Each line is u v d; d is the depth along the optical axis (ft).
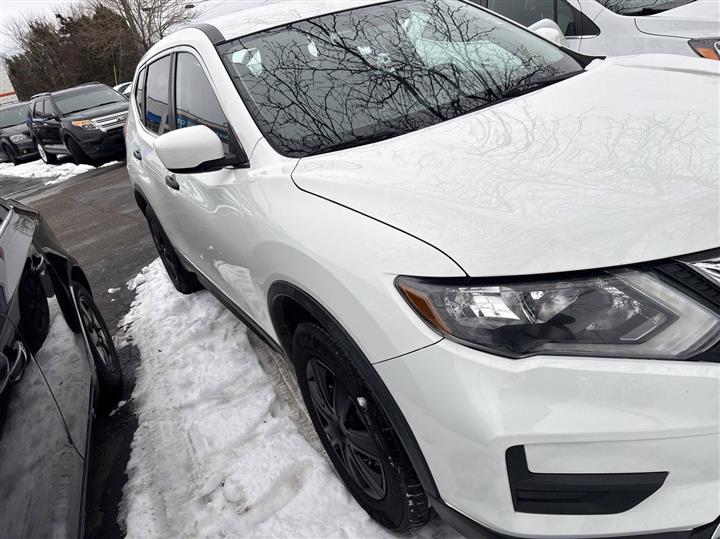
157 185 10.59
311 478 7.26
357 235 5.30
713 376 4.10
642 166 5.00
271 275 6.28
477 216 4.92
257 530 6.73
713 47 14.82
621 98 6.53
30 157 51.31
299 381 6.88
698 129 5.44
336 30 8.54
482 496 4.63
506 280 4.49
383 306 4.86
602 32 16.92
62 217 26.20
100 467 8.63
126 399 10.09
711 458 4.17
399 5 9.20
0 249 6.86
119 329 12.91
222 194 7.47
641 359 4.22
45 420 6.02
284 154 7.03
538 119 6.35
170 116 10.08
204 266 9.71
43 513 5.45
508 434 4.32
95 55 126.93
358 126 7.21
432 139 6.48
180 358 10.77
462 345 4.50
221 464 7.93
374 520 6.50
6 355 5.59
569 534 4.53
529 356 4.36
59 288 8.28
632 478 4.27
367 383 5.17
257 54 8.20
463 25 9.04
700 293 4.23
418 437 4.87
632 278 4.33
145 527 7.30
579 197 4.81
